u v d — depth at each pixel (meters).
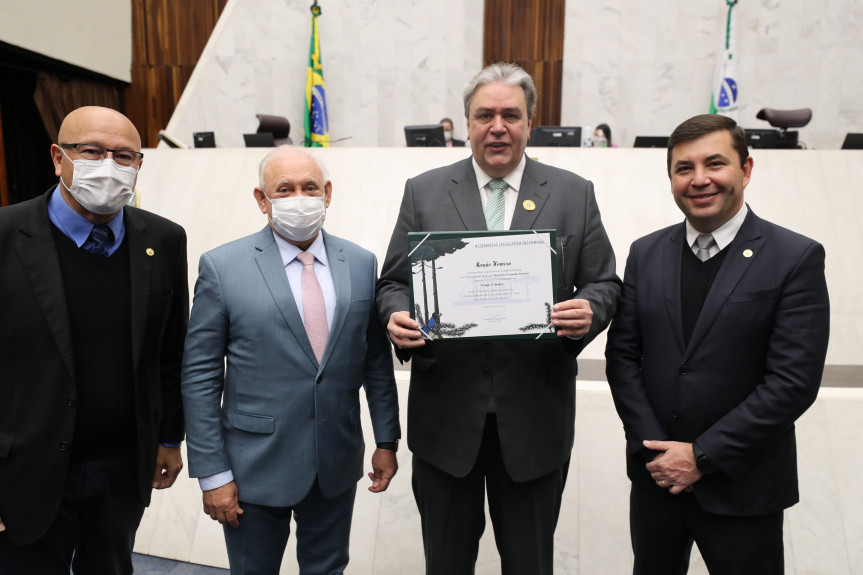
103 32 8.38
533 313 1.59
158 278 1.77
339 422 1.76
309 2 8.42
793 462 1.64
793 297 1.54
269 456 1.70
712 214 1.58
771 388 1.51
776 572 1.62
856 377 3.26
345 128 8.61
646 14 8.09
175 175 4.82
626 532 2.47
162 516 2.68
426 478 1.82
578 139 5.06
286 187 1.68
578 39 8.28
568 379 1.81
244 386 1.71
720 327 1.58
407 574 2.47
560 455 1.77
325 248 1.83
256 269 1.72
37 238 1.60
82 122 1.59
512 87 1.70
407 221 1.87
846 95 7.37
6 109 8.26
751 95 7.80
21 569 1.63
